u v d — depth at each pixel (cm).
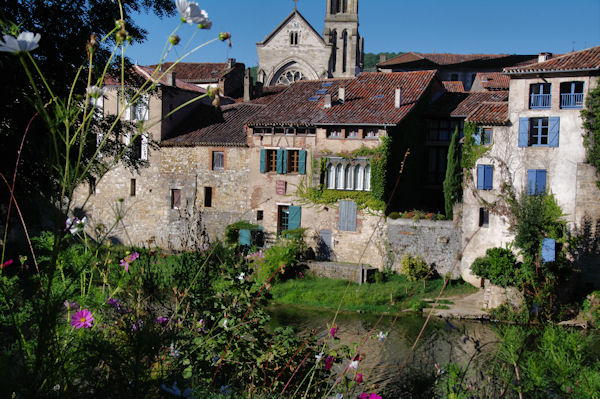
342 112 3409
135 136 348
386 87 3675
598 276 2756
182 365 521
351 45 6731
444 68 6031
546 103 2895
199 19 303
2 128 1312
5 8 1332
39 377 343
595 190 2783
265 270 2967
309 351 689
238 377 626
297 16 6312
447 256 3052
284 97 3844
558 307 2050
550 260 2525
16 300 383
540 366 482
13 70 1237
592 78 2780
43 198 338
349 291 2869
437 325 2339
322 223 3381
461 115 3481
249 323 675
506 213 2894
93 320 430
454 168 3120
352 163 3316
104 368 410
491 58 6081
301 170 3447
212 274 737
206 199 3756
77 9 1478
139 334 402
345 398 624
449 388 525
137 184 3891
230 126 3838
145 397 379
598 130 2752
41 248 413
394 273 3169
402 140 3388
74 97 329
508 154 2948
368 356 1645
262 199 3569
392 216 3195
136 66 3738
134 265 629
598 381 476
